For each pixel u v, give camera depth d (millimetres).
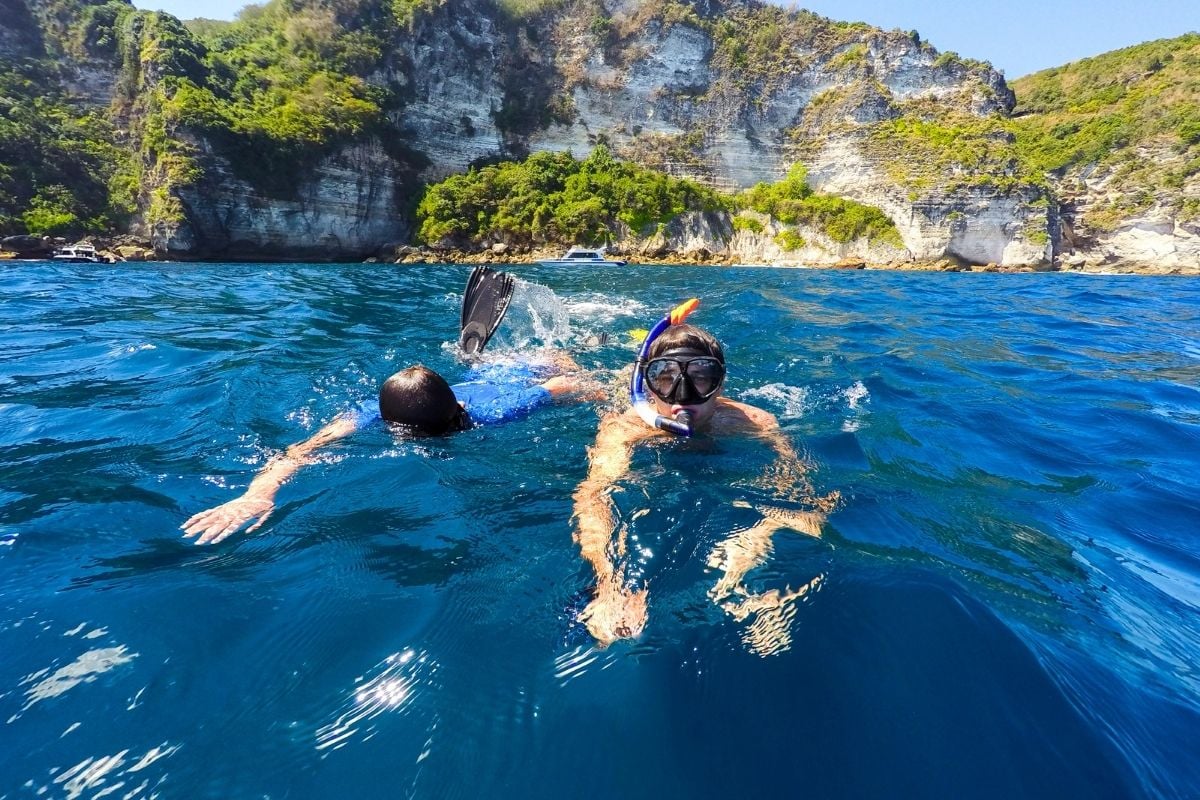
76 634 1352
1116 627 1412
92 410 2906
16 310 6516
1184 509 2068
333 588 1541
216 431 2652
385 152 36281
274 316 6230
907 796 970
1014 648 1284
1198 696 1206
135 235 31078
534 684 1224
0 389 3238
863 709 1135
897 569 1572
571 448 2482
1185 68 51438
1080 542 1813
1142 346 5496
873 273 24219
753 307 7645
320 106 33469
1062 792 974
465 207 36094
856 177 43062
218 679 1229
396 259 34000
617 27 45281
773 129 46469
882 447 2541
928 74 46625
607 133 45312
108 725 1109
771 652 1282
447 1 40094
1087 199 41219
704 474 2162
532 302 5977
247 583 1561
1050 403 3373
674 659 1274
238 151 29797
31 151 29672
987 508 2008
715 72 46344
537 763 1054
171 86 30438
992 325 6789
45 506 1950
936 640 1300
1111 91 53719
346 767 1038
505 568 1621
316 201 32656
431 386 2594
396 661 1286
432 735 1107
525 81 44250
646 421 2410
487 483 2146
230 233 30172
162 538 1784
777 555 1634
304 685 1221
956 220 36562
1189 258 36625
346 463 2314
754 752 1062
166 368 3744
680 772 1033
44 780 994
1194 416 3170
